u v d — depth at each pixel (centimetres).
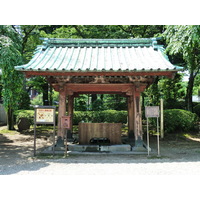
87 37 1675
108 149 803
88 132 867
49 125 1683
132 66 751
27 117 1522
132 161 675
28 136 1248
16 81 1139
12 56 1087
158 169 590
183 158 722
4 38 1128
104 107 1805
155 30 1537
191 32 852
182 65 1520
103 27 1619
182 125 1280
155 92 1591
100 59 835
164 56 838
